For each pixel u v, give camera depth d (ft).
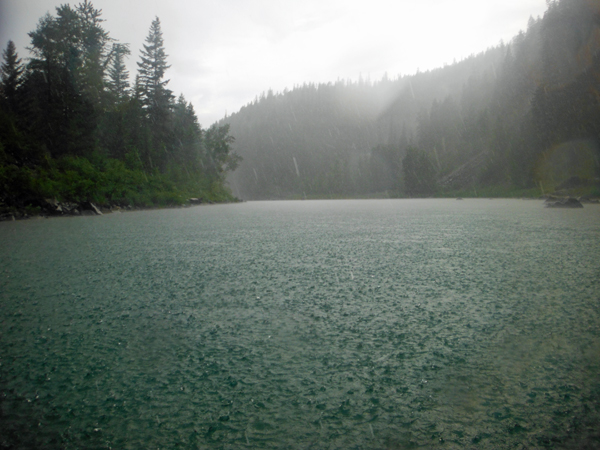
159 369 10.91
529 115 335.67
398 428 8.06
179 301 17.87
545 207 121.90
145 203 138.41
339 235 47.24
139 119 174.81
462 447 7.44
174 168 190.19
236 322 14.94
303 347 12.42
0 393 9.63
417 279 22.48
